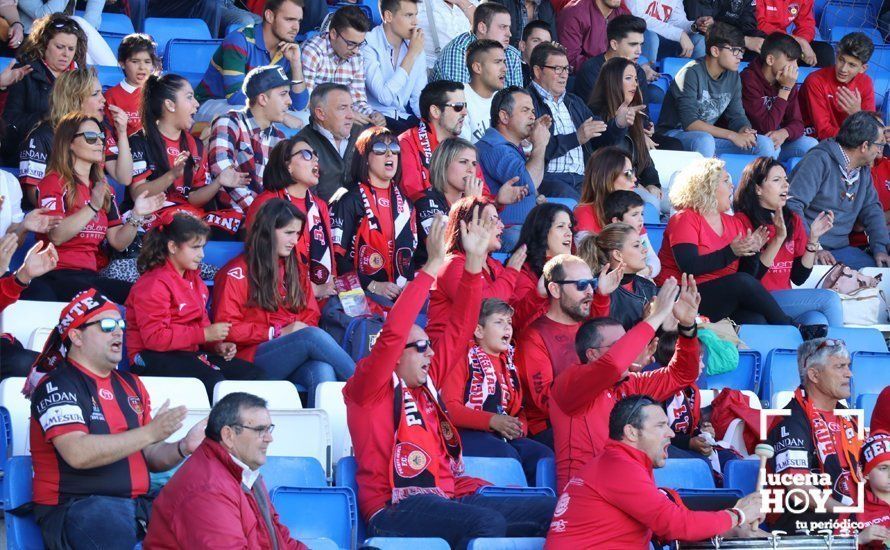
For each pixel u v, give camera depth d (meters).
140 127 27.05
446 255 21.95
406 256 24.83
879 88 39.97
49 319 22.05
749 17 39.28
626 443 17.58
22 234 21.72
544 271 22.09
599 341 20.36
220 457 15.95
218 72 29.84
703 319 25.92
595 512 17.28
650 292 24.31
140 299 21.42
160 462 18.03
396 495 18.45
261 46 30.06
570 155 30.06
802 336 26.88
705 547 17.77
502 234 26.86
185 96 26.14
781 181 27.59
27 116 27.72
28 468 17.58
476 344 21.36
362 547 16.98
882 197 32.91
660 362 22.78
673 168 32.44
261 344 22.50
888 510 20.47
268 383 20.66
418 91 32.38
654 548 18.91
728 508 19.36
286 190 23.98
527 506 18.69
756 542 17.86
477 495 18.84
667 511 17.17
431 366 20.66
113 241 23.89
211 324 21.94
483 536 17.66
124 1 35.53
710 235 27.03
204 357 21.75
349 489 18.05
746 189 27.77
